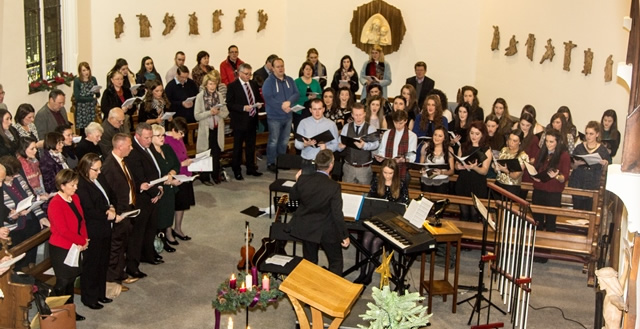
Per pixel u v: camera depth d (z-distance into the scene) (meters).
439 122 10.03
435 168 8.34
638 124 3.62
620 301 3.91
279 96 11.54
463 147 8.95
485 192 8.66
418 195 8.38
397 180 7.68
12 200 6.72
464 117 10.20
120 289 7.38
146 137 7.51
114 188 7.07
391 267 8.28
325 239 6.91
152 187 7.62
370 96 10.48
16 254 6.25
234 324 6.85
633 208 3.63
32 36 10.66
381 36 14.86
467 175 8.68
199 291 7.51
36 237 6.64
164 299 7.29
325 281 5.20
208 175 11.23
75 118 10.57
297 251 8.78
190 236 9.03
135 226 7.59
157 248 8.29
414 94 10.92
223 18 13.96
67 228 6.35
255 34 14.71
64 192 6.33
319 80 13.42
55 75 11.51
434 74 14.95
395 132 9.03
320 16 15.15
